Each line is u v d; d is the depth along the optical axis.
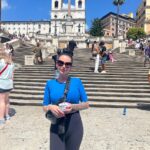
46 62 25.86
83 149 7.93
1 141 8.51
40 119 11.20
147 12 129.00
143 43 41.72
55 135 4.96
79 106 4.99
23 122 10.71
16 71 20.31
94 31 108.69
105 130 9.81
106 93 15.59
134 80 17.92
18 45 40.66
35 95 15.43
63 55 5.02
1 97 10.73
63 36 67.19
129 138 8.98
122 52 39.62
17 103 14.32
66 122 5.00
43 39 65.44
